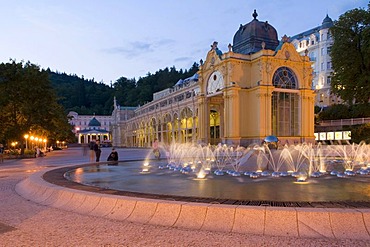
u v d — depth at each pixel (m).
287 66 46.78
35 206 9.72
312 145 45.66
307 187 11.32
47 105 46.91
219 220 7.07
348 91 44.28
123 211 8.07
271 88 44.59
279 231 6.61
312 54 89.31
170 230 7.00
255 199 9.04
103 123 179.00
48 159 38.22
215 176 14.92
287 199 9.01
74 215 8.46
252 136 45.50
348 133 52.81
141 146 103.00
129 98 185.88
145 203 7.89
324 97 83.56
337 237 6.32
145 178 14.18
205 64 52.25
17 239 6.49
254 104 45.28
